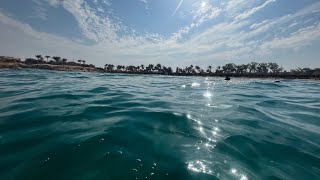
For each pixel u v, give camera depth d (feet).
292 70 298.15
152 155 11.35
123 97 27.32
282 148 12.82
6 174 9.26
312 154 12.18
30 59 280.10
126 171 9.84
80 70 244.22
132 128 14.98
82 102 22.50
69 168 9.89
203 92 38.04
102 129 14.51
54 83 43.29
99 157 10.89
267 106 25.21
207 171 10.05
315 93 41.68
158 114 18.62
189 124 16.38
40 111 18.20
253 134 14.87
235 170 10.25
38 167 9.84
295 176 10.00
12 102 21.45
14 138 12.65
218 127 16.01
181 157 11.25
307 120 19.03
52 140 12.51
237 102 26.78
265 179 9.64
